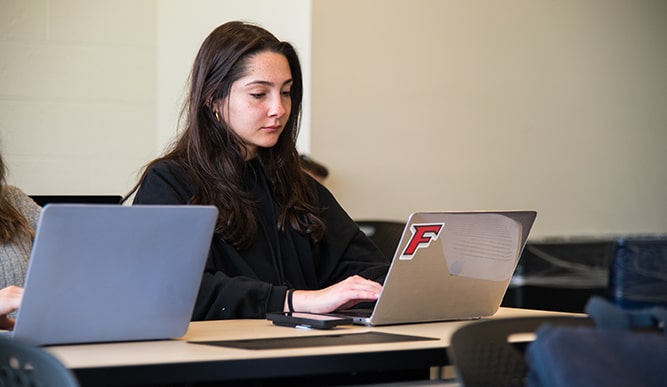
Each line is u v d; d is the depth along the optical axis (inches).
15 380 46.2
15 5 161.0
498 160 168.6
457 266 73.7
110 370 49.6
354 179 154.8
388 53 157.1
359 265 98.8
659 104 185.9
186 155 92.7
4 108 160.4
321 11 150.9
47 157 163.8
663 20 185.6
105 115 167.8
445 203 163.5
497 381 47.8
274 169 96.0
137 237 59.0
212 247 88.5
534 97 171.8
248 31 93.7
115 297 59.9
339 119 153.3
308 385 70.4
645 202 185.5
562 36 174.2
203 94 92.4
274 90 92.5
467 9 164.2
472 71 165.2
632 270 160.7
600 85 179.0
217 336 65.3
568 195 176.4
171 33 168.4
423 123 160.9
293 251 94.7
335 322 70.7
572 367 40.4
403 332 68.4
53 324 58.8
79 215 56.5
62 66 164.6
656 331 48.3
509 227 75.5
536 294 166.1
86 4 166.2
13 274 91.3
